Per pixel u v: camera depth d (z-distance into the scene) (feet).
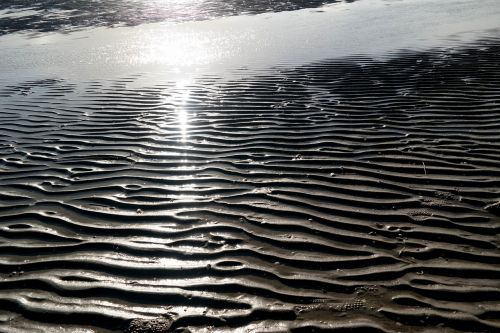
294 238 11.59
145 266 10.80
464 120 19.15
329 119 20.35
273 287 9.93
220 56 36.11
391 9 56.90
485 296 9.38
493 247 10.84
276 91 25.34
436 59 29.84
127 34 50.14
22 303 9.73
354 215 12.48
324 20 51.85
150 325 9.05
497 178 14.06
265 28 48.91
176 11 68.18
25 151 18.67
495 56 29.12
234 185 14.61
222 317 9.19
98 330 8.98
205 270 10.57
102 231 12.32
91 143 19.15
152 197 14.08
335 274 10.23
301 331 8.77
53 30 56.59
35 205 13.96
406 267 10.32
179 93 26.12
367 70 28.50
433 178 14.30
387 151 16.51
